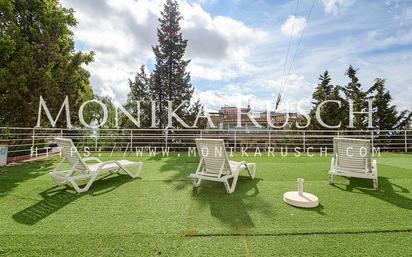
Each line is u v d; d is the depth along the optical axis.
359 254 2.54
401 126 18.12
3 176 6.00
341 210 3.75
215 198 4.33
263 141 11.72
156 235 2.95
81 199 4.25
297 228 3.12
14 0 10.56
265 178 5.79
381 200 4.21
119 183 5.30
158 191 4.73
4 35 9.77
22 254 2.53
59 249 2.63
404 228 3.08
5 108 10.48
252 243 2.77
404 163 8.04
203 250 2.63
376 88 18.62
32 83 10.34
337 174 5.20
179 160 8.60
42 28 11.34
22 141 10.81
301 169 6.86
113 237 2.90
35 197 4.35
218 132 11.84
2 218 3.43
